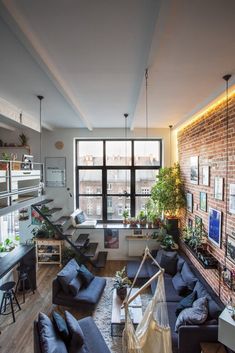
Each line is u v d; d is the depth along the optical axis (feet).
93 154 22.20
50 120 17.76
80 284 13.99
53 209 20.53
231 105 10.64
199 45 6.95
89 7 5.49
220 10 5.41
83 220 20.83
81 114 14.61
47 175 21.17
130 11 5.63
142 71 8.95
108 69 8.79
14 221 20.53
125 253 20.85
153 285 14.58
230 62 8.09
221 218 11.60
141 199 22.20
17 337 11.38
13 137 20.76
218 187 11.96
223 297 11.27
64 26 6.19
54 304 13.91
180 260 15.64
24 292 14.56
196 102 12.75
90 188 22.25
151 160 22.12
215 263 11.93
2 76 9.45
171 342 9.15
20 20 5.86
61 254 19.25
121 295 13.17
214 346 9.16
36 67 8.63
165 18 5.52
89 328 10.64
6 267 12.55
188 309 10.30
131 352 7.48
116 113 15.62
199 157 14.84
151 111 14.71
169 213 19.69
